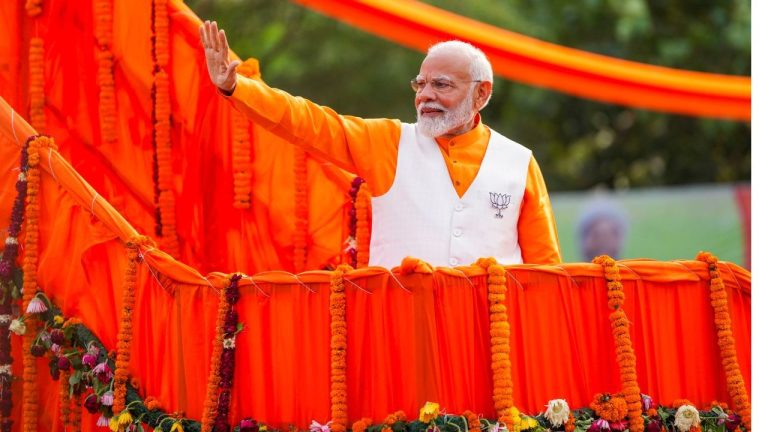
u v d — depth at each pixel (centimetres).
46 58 719
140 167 724
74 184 610
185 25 719
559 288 572
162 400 580
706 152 1989
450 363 555
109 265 603
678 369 584
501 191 620
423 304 558
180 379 579
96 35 721
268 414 566
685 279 588
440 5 1711
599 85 996
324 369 563
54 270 613
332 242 733
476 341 560
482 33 957
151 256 589
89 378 596
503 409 545
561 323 571
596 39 1908
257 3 1725
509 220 621
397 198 613
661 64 1897
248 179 723
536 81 989
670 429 574
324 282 567
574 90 1001
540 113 1939
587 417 562
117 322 600
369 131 624
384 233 613
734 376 579
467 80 621
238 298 571
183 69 721
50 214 617
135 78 723
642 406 567
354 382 557
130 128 724
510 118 1942
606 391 573
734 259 1398
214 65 580
